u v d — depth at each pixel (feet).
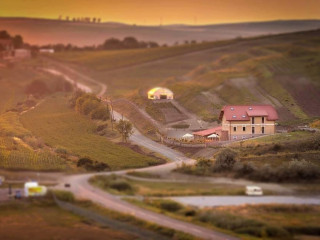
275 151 496.64
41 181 406.21
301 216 355.77
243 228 333.21
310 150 497.46
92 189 391.86
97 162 468.34
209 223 340.59
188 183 417.28
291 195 394.11
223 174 436.35
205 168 447.83
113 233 320.91
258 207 366.84
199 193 393.29
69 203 365.61
